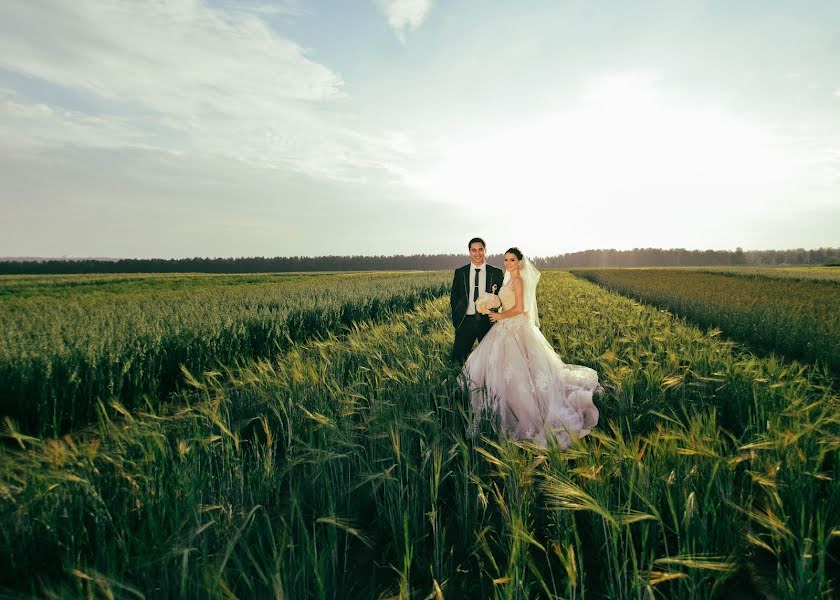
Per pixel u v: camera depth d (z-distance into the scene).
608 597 2.10
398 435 3.08
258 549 2.34
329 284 23.95
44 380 5.15
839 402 4.11
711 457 2.64
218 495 2.80
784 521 2.24
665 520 2.62
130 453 2.98
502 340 4.52
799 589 1.92
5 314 11.30
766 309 11.98
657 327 8.66
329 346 6.05
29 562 2.43
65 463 2.64
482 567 2.41
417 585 2.40
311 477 3.08
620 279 34.25
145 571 2.09
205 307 11.49
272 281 36.09
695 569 2.04
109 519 2.45
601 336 7.46
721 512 2.45
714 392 4.78
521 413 4.28
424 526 2.68
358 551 2.72
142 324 7.84
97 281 35.06
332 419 3.46
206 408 3.58
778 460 2.72
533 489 2.77
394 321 11.34
